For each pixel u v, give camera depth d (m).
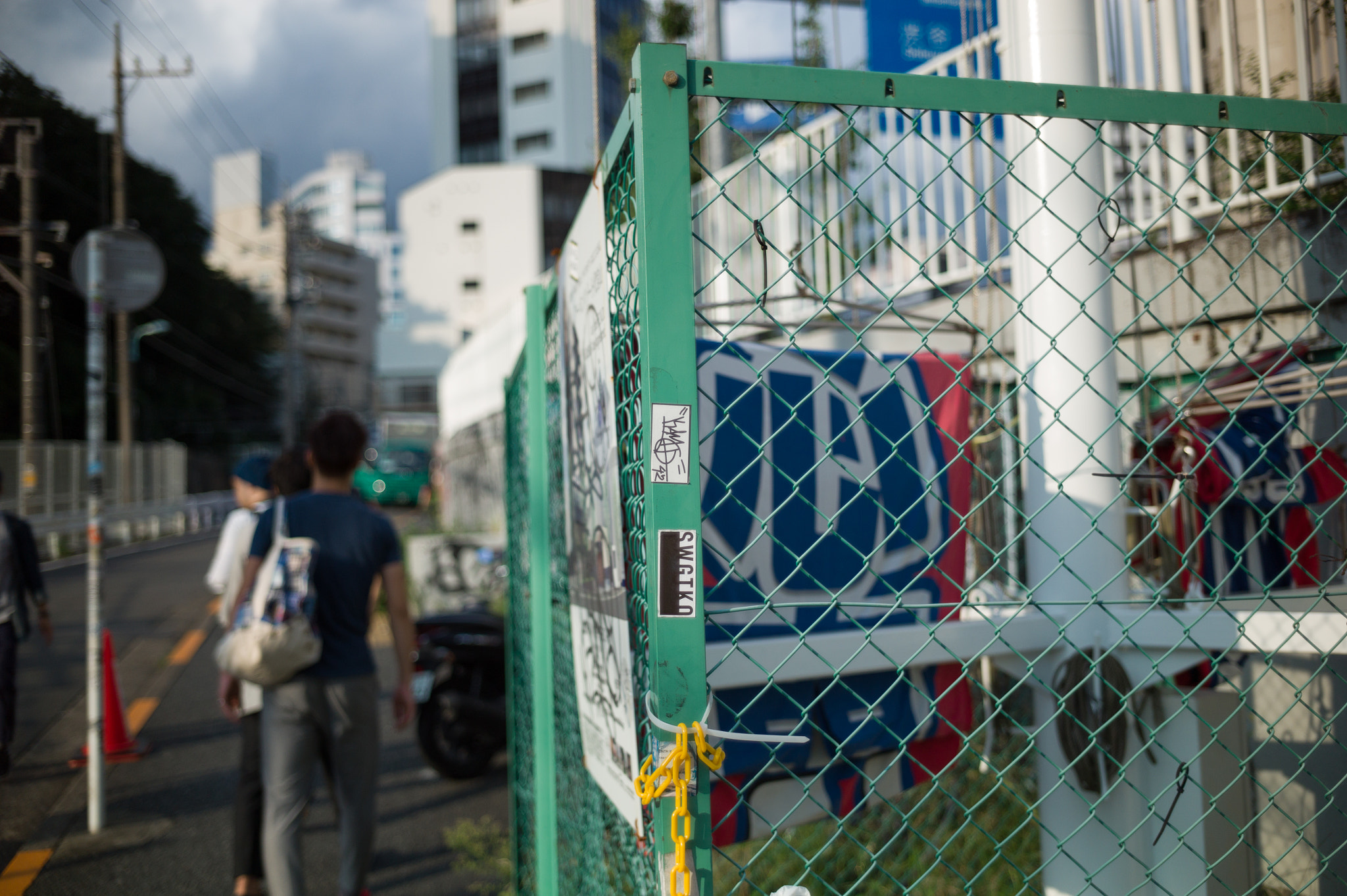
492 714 5.21
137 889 3.82
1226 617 2.18
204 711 6.67
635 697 1.51
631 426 1.49
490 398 14.94
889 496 2.53
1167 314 3.67
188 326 38.72
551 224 53.94
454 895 3.78
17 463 18.64
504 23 62.78
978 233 4.30
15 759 5.62
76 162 24.30
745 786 1.51
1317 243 3.20
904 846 3.33
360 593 3.13
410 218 54.62
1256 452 2.90
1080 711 2.27
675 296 1.36
